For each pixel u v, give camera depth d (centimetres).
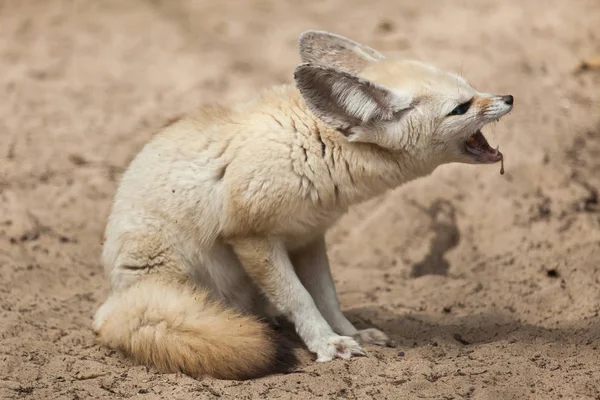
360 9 2131
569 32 1828
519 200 1289
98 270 1185
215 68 1828
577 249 1164
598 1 1984
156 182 916
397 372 852
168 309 876
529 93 1566
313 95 844
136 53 1927
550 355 880
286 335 976
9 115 1627
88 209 1338
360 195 909
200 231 911
